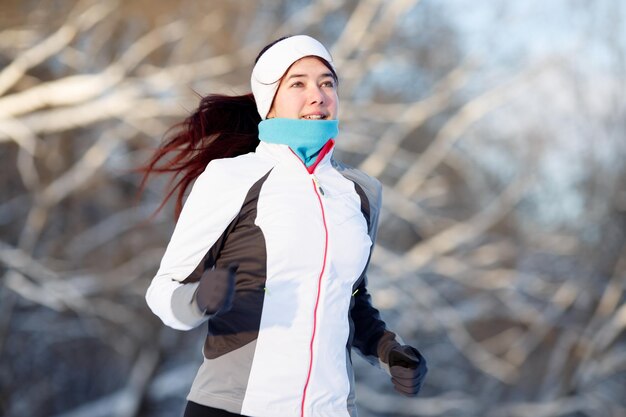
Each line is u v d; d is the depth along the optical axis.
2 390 25.42
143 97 22.80
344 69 23.77
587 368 27.77
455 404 25.20
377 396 24.73
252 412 4.13
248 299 4.23
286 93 4.61
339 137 24.59
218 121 5.15
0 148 25.73
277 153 4.52
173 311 3.96
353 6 25.84
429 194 26.00
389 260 23.48
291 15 26.00
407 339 25.47
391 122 25.58
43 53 21.80
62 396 26.05
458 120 24.25
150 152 24.23
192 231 4.28
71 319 25.83
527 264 29.25
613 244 28.81
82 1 21.95
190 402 4.30
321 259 4.27
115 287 23.89
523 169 26.97
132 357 25.09
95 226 25.39
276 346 4.19
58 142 24.48
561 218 29.31
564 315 28.77
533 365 28.31
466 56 25.73
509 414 26.33
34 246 25.80
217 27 23.33
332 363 4.29
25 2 22.84
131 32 24.73
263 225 4.27
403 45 26.27
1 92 21.62
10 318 25.34
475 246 27.86
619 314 27.59
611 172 29.12
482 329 28.08
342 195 4.53
